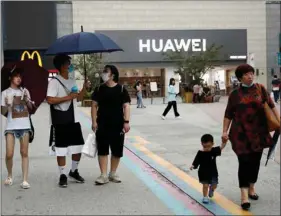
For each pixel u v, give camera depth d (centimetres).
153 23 3969
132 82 3981
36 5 3747
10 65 658
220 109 2088
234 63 4075
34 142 1137
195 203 556
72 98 648
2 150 994
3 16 3669
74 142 658
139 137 1185
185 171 747
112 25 3909
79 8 3856
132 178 701
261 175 697
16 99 638
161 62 3984
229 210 522
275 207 529
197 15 4012
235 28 4066
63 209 538
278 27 4122
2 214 521
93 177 714
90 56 2736
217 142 1055
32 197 595
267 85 4122
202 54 2911
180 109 2147
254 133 523
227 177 693
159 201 567
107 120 654
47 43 3772
